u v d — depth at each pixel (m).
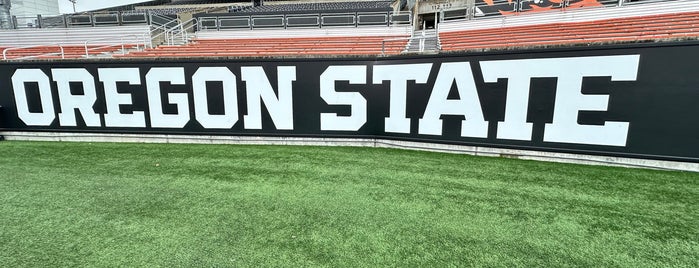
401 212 2.38
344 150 4.11
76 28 13.34
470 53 3.59
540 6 12.77
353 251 1.89
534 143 3.52
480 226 2.17
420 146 4.04
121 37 11.91
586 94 3.22
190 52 11.43
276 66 4.24
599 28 10.29
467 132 3.79
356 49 11.22
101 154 3.99
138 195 2.70
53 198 2.64
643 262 1.79
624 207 2.42
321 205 2.50
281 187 2.88
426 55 3.78
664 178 2.94
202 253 1.87
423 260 1.81
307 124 4.35
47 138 4.80
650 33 8.62
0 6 14.28
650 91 2.98
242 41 13.33
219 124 4.50
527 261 1.80
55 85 4.64
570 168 3.28
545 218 2.28
